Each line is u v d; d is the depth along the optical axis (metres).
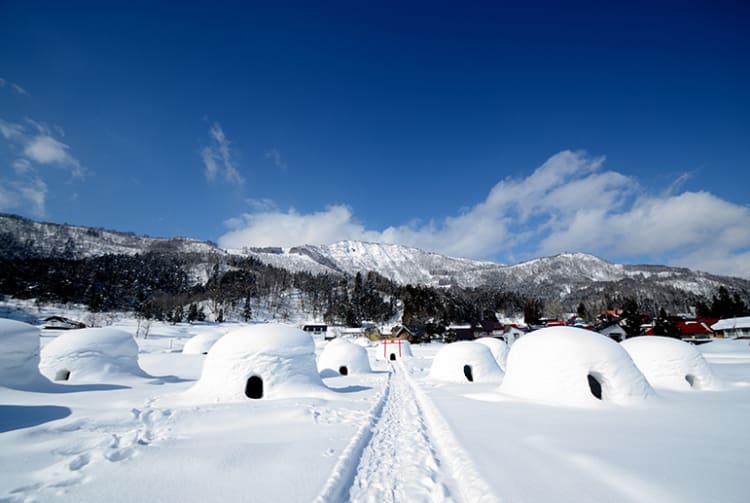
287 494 5.18
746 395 12.17
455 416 9.97
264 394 12.98
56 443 7.06
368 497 5.44
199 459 6.43
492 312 108.75
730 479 5.09
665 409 10.10
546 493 4.91
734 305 69.94
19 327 14.00
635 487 4.95
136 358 19.36
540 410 10.22
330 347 26.88
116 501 4.93
